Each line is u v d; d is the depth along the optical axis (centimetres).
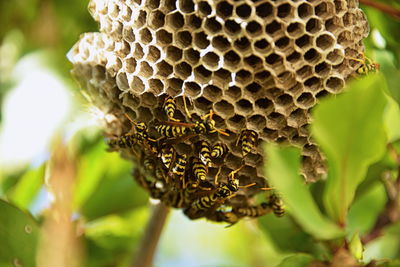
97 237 49
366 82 36
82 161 47
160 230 45
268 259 54
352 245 39
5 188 48
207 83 41
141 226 50
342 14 40
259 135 41
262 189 42
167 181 41
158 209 44
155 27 40
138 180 44
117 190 48
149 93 41
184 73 41
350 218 49
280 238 45
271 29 40
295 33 40
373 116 36
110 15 41
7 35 43
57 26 39
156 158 42
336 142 37
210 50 40
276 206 43
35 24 40
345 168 37
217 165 42
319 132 37
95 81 42
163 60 41
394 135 44
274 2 40
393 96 43
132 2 40
